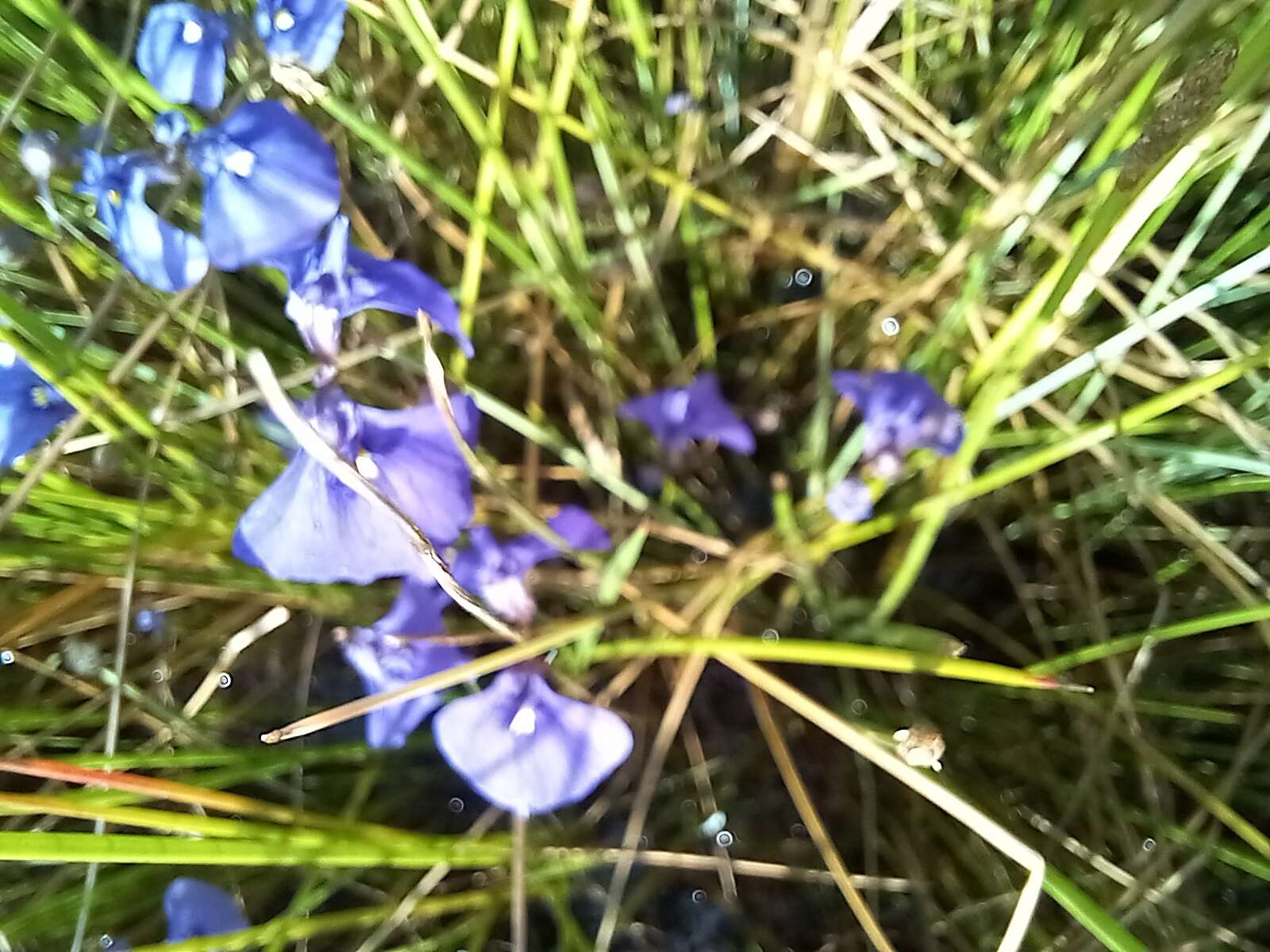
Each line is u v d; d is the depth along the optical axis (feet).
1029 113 0.27
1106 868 0.23
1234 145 0.21
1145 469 0.25
